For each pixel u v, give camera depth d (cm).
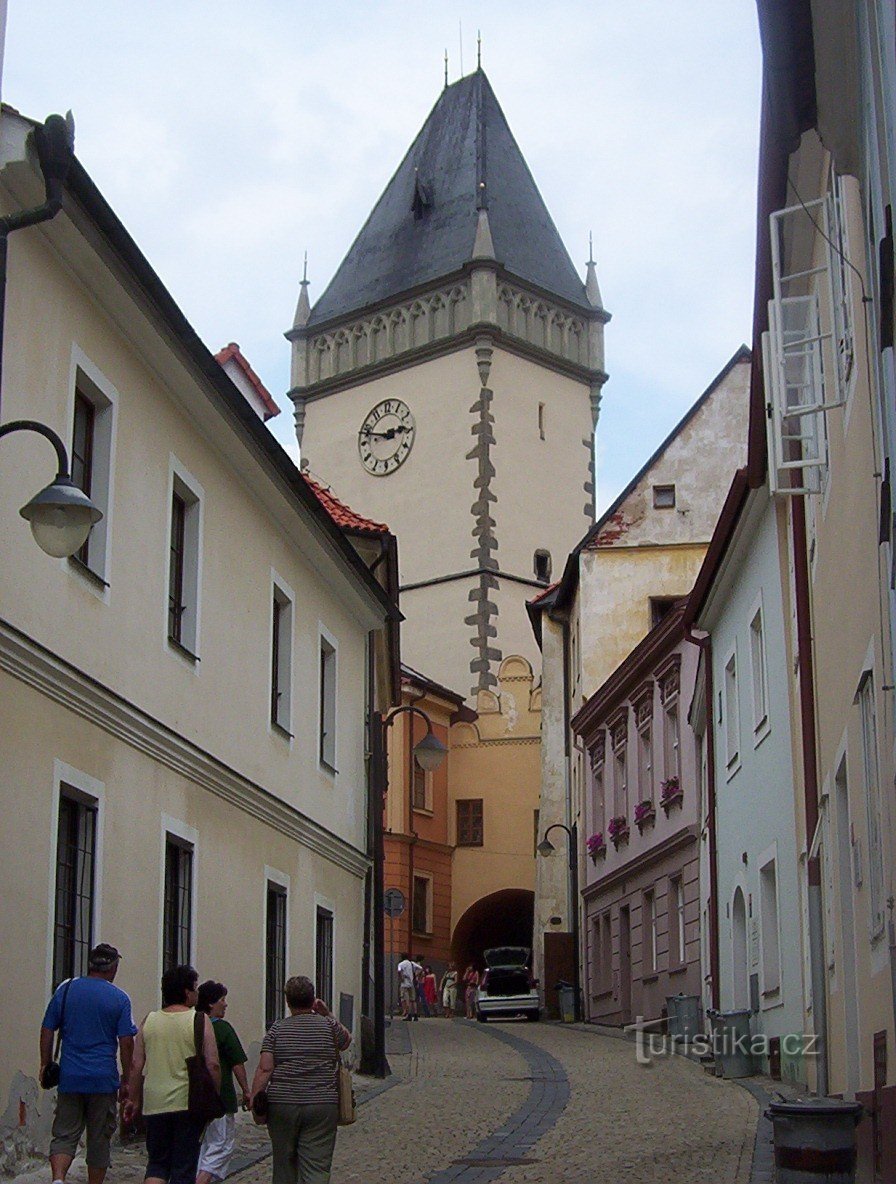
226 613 1925
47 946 1359
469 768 5894
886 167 870
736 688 2573
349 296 7056
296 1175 1059
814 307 1412
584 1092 2089
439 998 5591
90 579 1500
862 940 1352
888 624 1055
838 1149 1105
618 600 4250
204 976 1788
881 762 1150
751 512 2217
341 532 2317
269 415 2328
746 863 2483
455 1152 1506
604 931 4088
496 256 6625
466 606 6266
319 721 2375
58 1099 1108
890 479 931
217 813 1859
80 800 1477
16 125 1316
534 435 6600
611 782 4012
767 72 1121
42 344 1415
